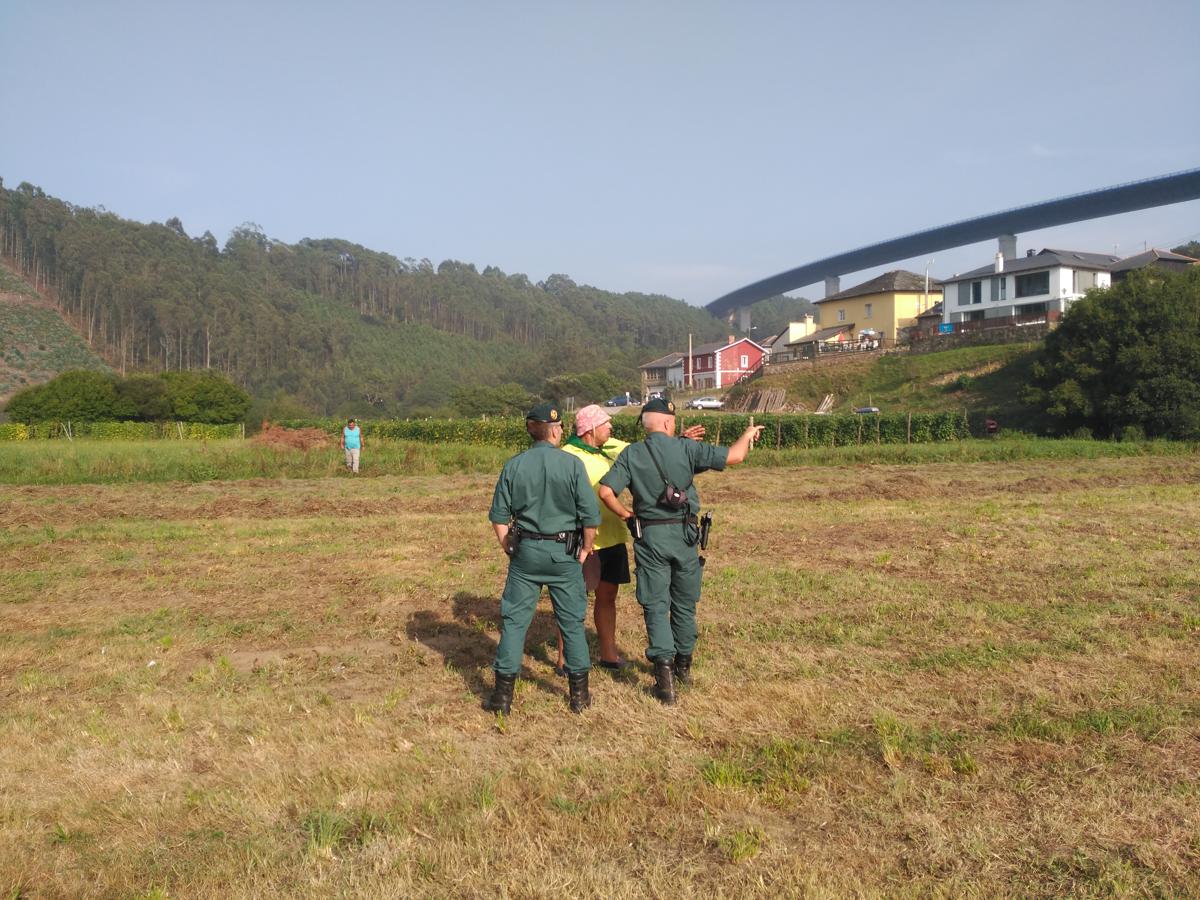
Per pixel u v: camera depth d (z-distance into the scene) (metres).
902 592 7.25
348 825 3.38
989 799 3.51
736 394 61.22
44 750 4.12
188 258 166.75
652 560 4.78
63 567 8.94
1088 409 33.69
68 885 2.97
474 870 3.02
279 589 7.83
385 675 5.33
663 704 4.70
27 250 167.38
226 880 3.00
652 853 3.16
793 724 4.38
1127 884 2.87
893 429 32.19
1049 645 5.60
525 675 5.31
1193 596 6.89
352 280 198.38
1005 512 12.43
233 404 61.31
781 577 7.92
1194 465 22.00
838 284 133.00
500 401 85.69
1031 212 100.06
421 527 11.80
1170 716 4.30
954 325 56.22
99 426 50.41
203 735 4.33
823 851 3.14
